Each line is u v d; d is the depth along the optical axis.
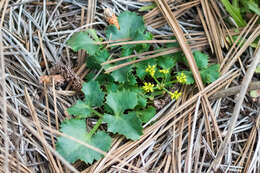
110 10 0.54
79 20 0.56
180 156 0.52
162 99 0.54
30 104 0.52
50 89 0.53
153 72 0.53
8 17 0.54
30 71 0.54
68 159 0.50
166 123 0.53
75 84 0.53
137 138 0.51
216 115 0.54
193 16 0.57
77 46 0.52
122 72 0.53
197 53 0.55
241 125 0.54
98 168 0.51
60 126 0.51
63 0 0.55
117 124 0.52
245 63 0.56
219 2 0.57
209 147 0.53
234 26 0.57
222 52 0.56
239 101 0.51
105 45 0.55
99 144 0.51
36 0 0.55
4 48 0.53
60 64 0.53
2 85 0.50
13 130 0.51
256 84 0.53
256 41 0.56
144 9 0.56
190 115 0.53
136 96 0.52
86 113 0.52
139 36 0.54
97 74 0.53
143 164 0.52
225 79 0.54
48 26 0.55
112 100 0.52
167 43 0.55
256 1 0.57
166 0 0.56
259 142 0.53
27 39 0.54
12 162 0.50
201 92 0.53
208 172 0.52
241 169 0.52
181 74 0.53
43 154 0.51
